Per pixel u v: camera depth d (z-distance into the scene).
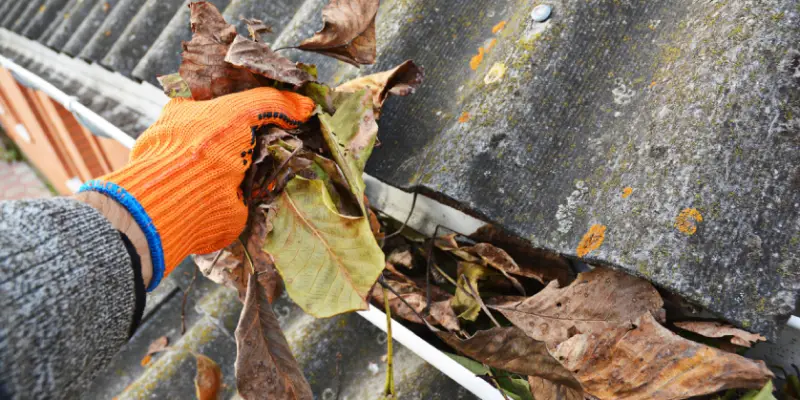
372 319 0.68
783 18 0.58
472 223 0.72
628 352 0.57
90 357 0.45
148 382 0.85
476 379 0.60
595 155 0.63
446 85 0.72
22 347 0.41
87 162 2.43
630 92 0.65
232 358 0.85
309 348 0.76
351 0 0.65
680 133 0.59
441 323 0.65
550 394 0.57
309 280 0.57
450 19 0.75
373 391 0.71
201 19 0.63
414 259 0.73
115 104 1.20
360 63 0.68
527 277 0.67
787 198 0.55
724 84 0.58
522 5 0.71
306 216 0.59
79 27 1.35
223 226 0.57
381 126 0.72
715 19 0.62
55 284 0.42
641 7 0.68
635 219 0.58
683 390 0.54
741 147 0.56
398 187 0.68
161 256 0.51
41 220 0.43
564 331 0.60
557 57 0.67
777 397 0.58
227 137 0.58
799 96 0.56
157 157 0.54
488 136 0.65
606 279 0.59
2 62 1.65
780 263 0.54
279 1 0.93
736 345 0.57
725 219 0.55
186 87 0.69
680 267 0.55
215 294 0.91
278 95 0.64
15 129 3.35
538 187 0.63
